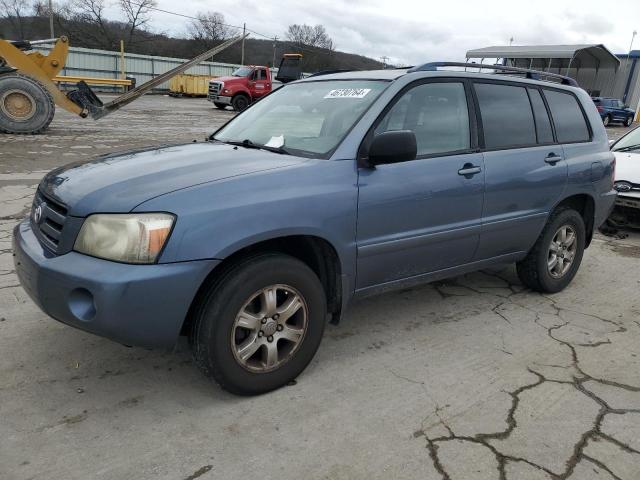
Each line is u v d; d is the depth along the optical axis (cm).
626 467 250
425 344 367
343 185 307
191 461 243
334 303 326
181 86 3538
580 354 361
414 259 354
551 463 251
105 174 290
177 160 310
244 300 274
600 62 4003
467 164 371
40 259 263
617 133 2750
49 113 1315
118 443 252
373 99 341
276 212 278
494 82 412
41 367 313
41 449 246
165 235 250
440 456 253
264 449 253
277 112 388
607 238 692
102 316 244
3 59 1289
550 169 430
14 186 770
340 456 250
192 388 300
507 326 402
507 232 409
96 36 6003
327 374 322
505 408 294
